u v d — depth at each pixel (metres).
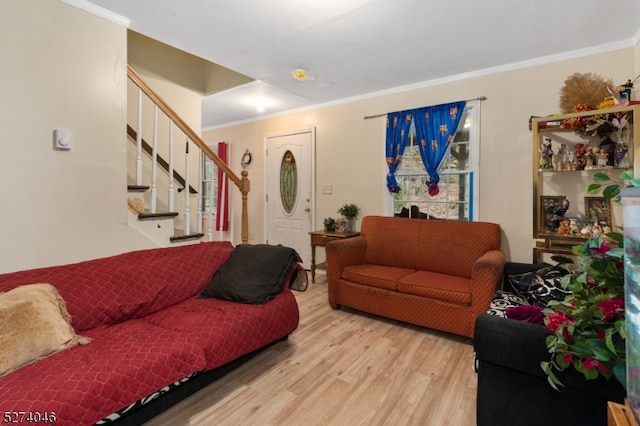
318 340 2.55
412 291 2.71
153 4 2.11
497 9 2.15
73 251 2.11
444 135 3.36
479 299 2.41
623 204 0.83
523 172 3.03
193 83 3.89
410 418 1.67
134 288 2.02
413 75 3.34
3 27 1.82
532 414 1.29
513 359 1.30
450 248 3.04
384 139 3.85
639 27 2.40
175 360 1.57
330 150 4.32
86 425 1.25
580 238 2.56
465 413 1.71
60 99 2.03
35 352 1.40
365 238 3.55
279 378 2.03
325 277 4.43
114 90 2.27
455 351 2.38
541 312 1.45
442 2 2.07
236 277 2.27
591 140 2.74
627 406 0.80
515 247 3.08
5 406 1.14
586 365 1.00
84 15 2.11
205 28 2.41
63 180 2.06
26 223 1.93
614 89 2.56
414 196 3.71
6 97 1.84
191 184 3.76
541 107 2.93
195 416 1.68
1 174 1.84
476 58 2.94
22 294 1.55
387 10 2.16
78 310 1.77
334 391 1.90
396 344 2.49
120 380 1.37
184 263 2.35
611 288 1.00
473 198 3.28
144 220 2.47
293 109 4.66
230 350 1.86
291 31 2.44
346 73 3.29
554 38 2.56
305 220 4.64
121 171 2.32
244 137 5.33
